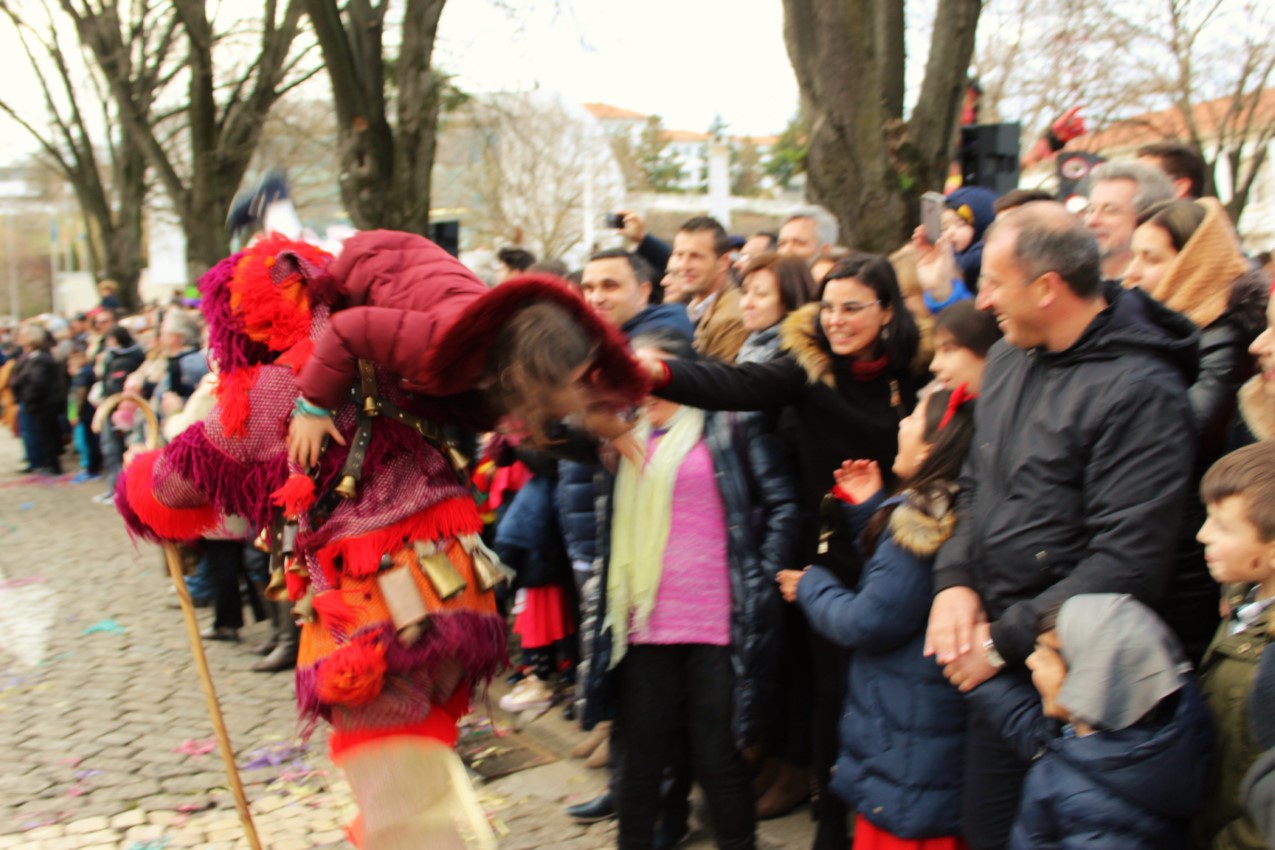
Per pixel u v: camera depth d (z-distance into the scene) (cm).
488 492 497
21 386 1363
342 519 246
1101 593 213
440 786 249
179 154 2267
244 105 1670
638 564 308
